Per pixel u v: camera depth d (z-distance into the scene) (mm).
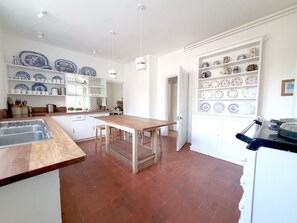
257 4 2006
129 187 1772
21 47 3109
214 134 2719
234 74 2619
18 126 1711
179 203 1502
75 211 1376
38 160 688
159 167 2312
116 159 2602
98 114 3998
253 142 694
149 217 1318
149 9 2111
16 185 630
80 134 3693
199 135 2969
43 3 1986
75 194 1632
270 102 2367
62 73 3682
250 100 2627
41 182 695
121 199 1556
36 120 2131
